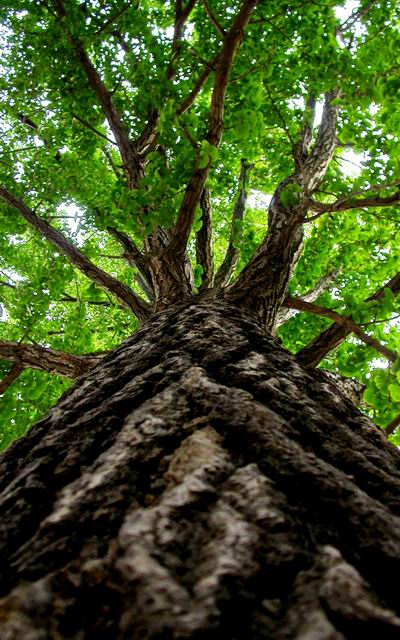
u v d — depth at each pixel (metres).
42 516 1.03
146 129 4.79
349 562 0.83
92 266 4.55
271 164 6.02
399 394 3.06
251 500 0.91
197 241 5.57
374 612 0.67
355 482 1.12
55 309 7.52
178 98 3.69
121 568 0.75
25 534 0.97
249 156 6.06
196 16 4.99
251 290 3.41
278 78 4.80
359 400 3.81
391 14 4.96
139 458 1.14
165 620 0.64
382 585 0.79
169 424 1.30
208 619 0.64
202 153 2.91
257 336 2.40
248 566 0.75
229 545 0.79
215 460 1.07
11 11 4.75
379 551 0.85
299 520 0.90
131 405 1.57
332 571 0.74
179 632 0.62
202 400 1.43
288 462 1.06
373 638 0.64
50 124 5.18
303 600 0.71
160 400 1.47
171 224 3.12
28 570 0.82
